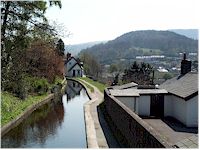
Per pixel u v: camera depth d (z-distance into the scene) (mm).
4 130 22531
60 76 69188
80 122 26938
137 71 67062
